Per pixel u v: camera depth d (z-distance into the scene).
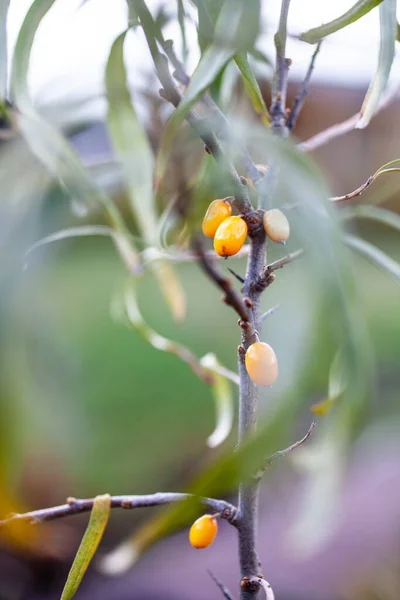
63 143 0.32
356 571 0.70
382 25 0.32
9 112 0.31
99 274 1.56
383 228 1.33
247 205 0.30
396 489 0.82
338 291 0.26
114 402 1.02
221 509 0.31
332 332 0.26
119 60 0.34
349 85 0.99
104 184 0.39
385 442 0.94
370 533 0.75
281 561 0.72
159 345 0.40
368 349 0.29
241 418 0.30
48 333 0.28
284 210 0.29
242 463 0.25
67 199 0.32
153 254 0.41
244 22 0.27
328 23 0.30
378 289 1.65
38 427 0.28
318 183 0.27
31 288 0.28
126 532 0.81
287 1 0.31
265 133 0.28
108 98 0.35
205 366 0.38
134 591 0.71
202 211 0.35
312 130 1.03
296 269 0.26
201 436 0.96
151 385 1.09
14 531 0.31
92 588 0.73
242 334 0.30
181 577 0.72
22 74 0.31
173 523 0.27
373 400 0.31
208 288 1.66
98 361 1.15
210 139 0.29
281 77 0.32
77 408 0.29
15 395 0.27
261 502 0.81
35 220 0.30
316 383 0.25
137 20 0.32
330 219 0.27
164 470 0.89
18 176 0.32
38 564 0.71
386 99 0.36
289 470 0.77
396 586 0.68
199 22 0.29
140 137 0.38
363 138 1.15
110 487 0.82
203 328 1.34
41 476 0.65
